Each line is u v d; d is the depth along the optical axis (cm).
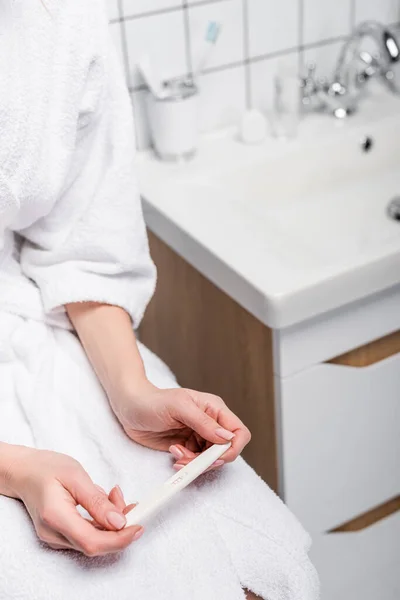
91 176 85
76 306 84
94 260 84
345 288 93
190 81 123
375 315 99
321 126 134
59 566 61
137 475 70
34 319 83
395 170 138
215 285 105
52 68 77
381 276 95
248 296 93
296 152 127
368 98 143
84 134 84
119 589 60
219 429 68
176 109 119
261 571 66
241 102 135
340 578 117
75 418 75
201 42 126
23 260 87
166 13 121
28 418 74
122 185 85
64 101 79
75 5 78
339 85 135
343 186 135
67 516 60
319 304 92
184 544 64
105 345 80
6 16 73
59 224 86
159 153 125
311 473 106
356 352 102
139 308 87
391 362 105
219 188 119
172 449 70
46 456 67
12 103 74
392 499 118
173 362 128
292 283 90
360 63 137
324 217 128
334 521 112
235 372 108
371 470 112
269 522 68
